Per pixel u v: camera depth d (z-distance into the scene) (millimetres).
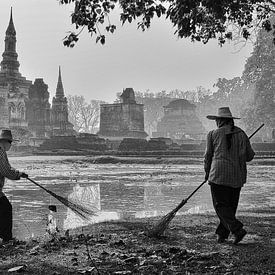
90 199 17641
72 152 74500
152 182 26219
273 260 6148
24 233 10164
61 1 10414
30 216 12953
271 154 62531
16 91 96000
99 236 8109
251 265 5906
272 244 7195
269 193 19969
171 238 7750
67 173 34719
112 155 69062
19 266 5820
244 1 12891
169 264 6078
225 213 7059
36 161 52469
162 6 10789
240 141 7188
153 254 6641
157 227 7848
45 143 88312
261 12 15305
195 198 18016
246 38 15344
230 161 7105
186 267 5898
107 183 25422
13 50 104375
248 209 12570
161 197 18438
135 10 10867
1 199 7992
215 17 12797
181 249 6812
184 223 9414
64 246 7289
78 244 7398
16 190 21172
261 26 15484
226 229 7367
